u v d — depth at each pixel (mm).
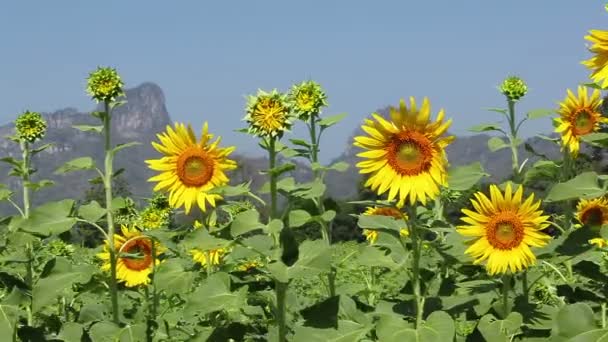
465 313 2828
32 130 3740
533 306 2775
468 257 2746
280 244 2641
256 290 2850
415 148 2633
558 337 2551
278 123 2707
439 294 2822
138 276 3629
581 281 3246
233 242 2680
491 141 3516
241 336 2877
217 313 3182
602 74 2561
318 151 3295
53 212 2988
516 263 2727
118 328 2936
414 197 2621
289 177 2723
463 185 2631
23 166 3689
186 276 2902
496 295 2885
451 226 2789
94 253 3660
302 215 2676
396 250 2666
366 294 3227
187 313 2688
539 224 2736
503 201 2750
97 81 3127
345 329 2598
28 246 3488
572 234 2738
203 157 3107
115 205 3047
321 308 2627
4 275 3074
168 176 3131
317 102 3324
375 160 2658
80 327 2980
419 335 2479
